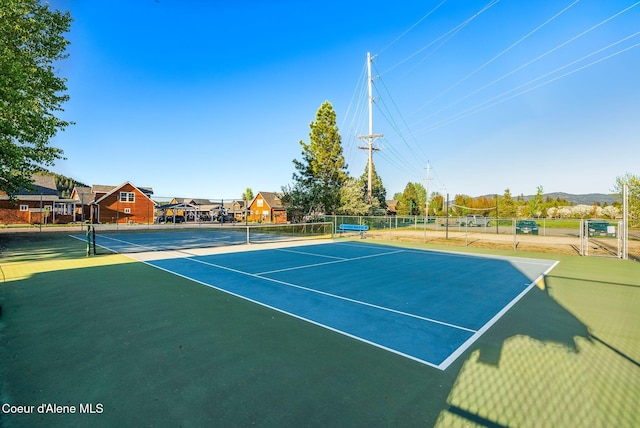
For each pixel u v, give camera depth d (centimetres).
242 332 460
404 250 1573
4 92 922
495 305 626
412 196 6094
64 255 1221
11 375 328
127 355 378
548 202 5569
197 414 268
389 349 411
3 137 1101
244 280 821
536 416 274
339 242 1961
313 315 548
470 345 428
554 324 516
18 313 529
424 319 536
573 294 720
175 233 2558
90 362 359
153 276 849
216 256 1273
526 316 558
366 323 511
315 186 2962
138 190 4303
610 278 912
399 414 274
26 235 2092
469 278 893
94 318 509
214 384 316
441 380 333
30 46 1355
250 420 261
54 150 1465
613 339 452
